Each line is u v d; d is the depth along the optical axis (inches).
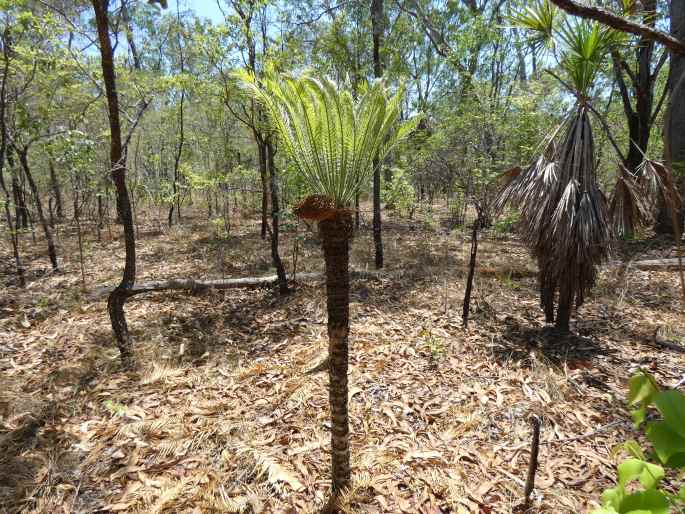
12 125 276.7
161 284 242.4
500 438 116.7
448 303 217.8
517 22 135.2
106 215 510.9
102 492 103.3
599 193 151.5
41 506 99.0
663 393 28.9
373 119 70.3
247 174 371.9
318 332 190.7
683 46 25.9
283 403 136.0
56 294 254.2
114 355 171.8
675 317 188.9
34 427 127.2
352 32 282.7
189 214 633.6
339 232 78.0
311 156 74.1
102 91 195.3
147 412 134.4
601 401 129.6
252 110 229.0
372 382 145.9
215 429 123.5
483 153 220.4
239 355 173.2
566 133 154.3
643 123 346.6
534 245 165.0
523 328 184.5
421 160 292.0
